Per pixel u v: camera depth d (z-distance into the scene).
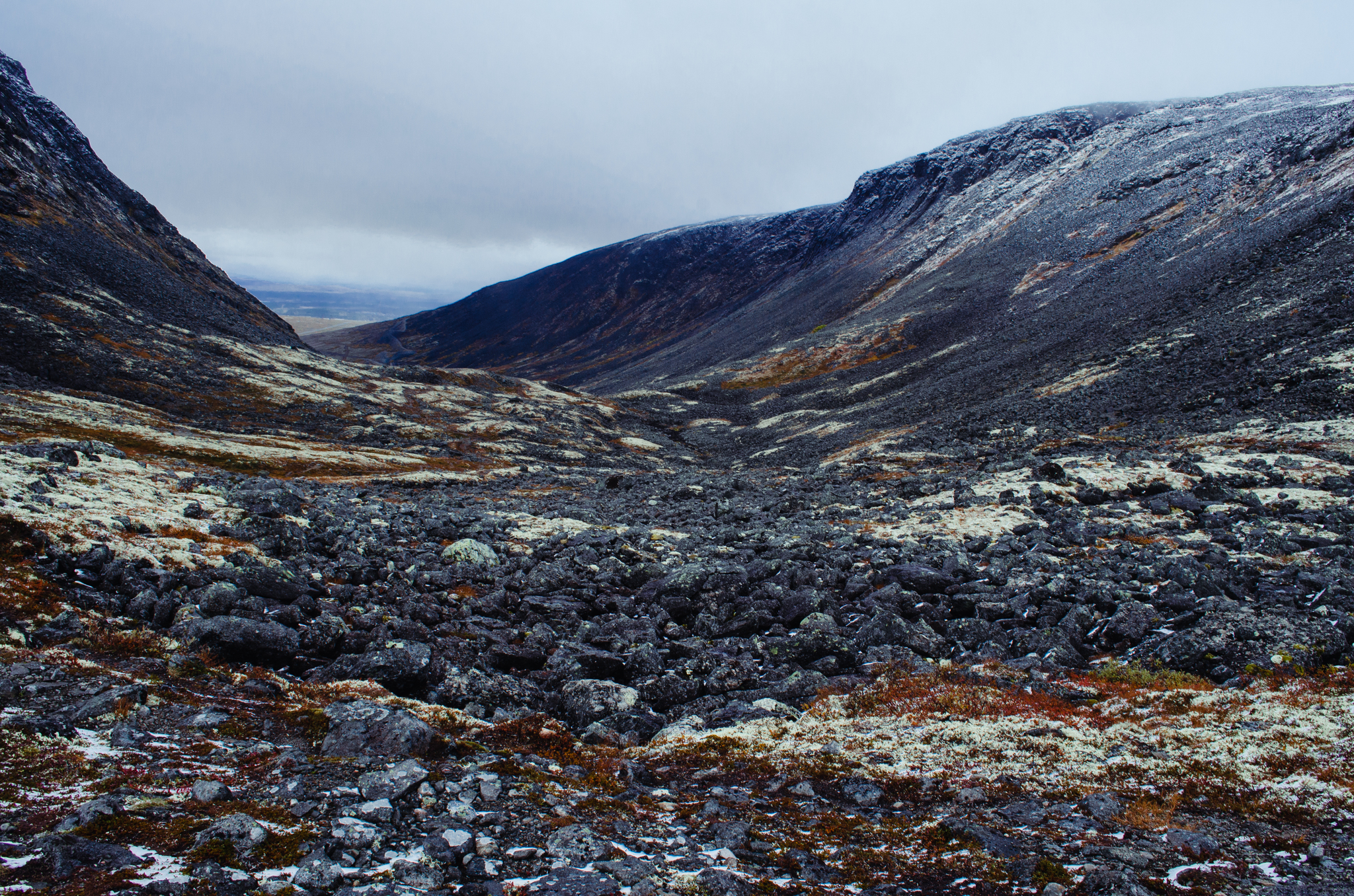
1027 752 13.41
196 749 11.29
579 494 69.56
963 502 41.69
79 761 10.04
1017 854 9.53
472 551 31.03
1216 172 176.75
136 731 11.55
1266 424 54.28
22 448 30.39
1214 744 12.71
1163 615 22.05
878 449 86.00
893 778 12.73
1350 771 10.81
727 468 118.31
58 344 120.62
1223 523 33.34
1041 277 185.88
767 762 13.69
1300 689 14.59
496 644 21.38
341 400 142.38
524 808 10.46
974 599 24.62
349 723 12.42
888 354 190.75
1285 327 75.50
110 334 134.50
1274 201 140.12
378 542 31.19
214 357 146.12
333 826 8.98
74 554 19.16
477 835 9.25
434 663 17.88
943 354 163.25
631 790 12.31
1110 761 12.70
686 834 10.43
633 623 23.94
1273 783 10.99
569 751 14.32
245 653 16.91
